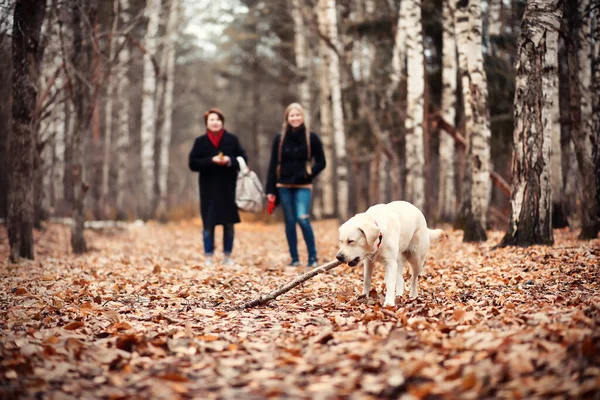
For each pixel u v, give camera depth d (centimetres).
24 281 716
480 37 1046
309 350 385
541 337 354
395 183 1823
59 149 1889
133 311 542
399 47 1686
